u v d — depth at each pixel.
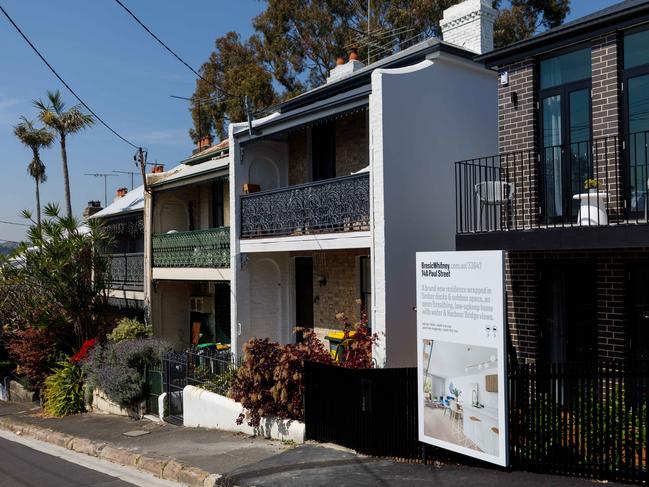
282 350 10.91
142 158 19.84
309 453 9.40
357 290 14.62
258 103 31.59
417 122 11.66
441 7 27.31
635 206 8.70
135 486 9.49
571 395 7.68
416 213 11.48
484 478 7.71
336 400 9.73
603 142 9.22
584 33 9.38
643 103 8.94
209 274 16.86
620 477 7.34
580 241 8.34
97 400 17.30
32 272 19.48
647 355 8.84
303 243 13.13
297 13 31.39
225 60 34.50
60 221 19.64
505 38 27.08
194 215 20.72
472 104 12.59
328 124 15.26
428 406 8.28
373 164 11.31
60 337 20.33
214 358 13.52
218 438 11.57
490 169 12.12
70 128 26.56
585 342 9.58
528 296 10.09
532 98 10.14
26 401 21.47
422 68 11.83
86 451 12.34
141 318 21.08
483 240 9.52
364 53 29.11
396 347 11.05
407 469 8.34
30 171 33.25
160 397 14.48
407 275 11.30
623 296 8.96
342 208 12.19
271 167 16.11
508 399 7.60
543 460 7.76
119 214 21.91
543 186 9.95
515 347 10.25
